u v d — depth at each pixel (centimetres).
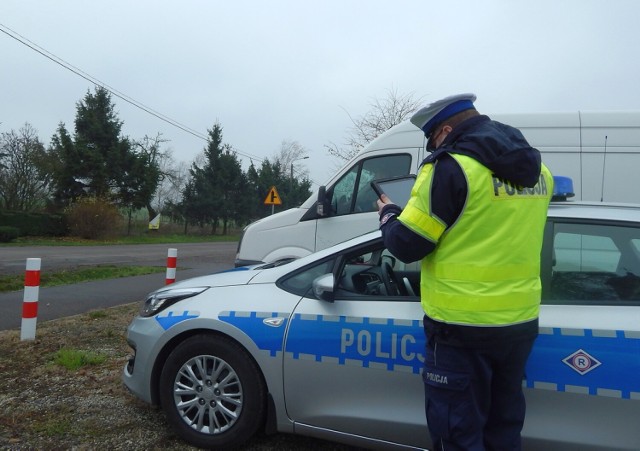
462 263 212
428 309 223
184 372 329
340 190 629
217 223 4825
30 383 438
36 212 2908
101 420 366
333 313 299
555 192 293
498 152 211
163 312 344
